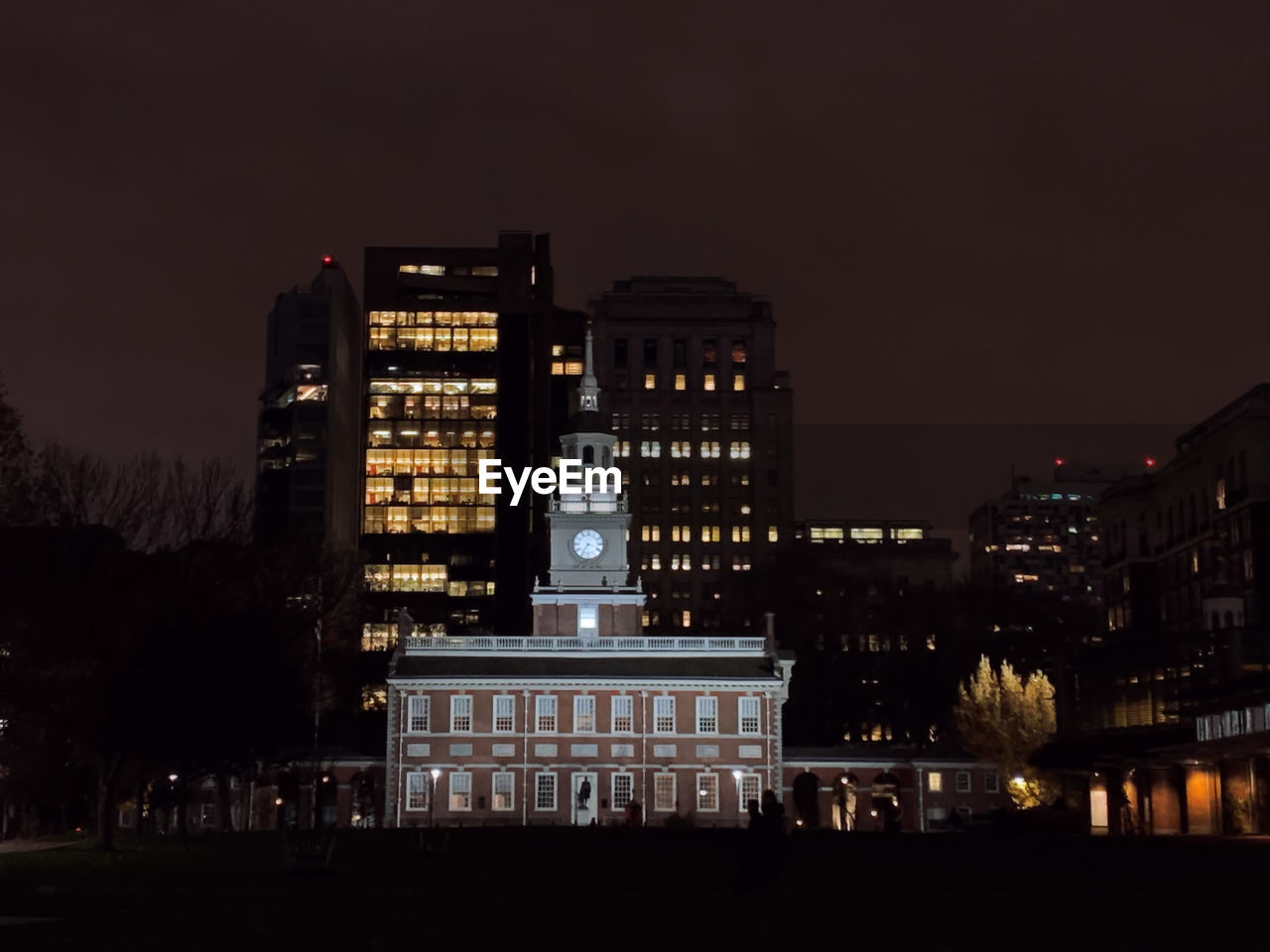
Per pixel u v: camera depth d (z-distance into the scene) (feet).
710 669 409.08
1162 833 329.31
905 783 428.15
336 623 457.68
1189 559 506.07
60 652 248.52
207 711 255.91
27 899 118.42
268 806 416.67
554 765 399.44
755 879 120.88
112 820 233.35
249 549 305.32
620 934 90.27
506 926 95.35
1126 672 398.42
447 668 408.87
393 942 86.48
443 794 398.42
